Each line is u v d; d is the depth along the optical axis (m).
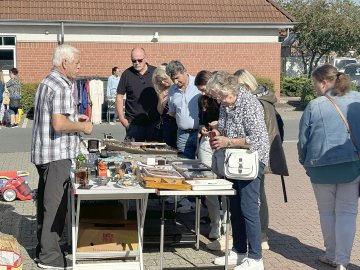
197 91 7.22
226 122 5.73
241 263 5.92
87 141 7.94
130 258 5.95
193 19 23.89
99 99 19.64
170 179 5.29
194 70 24.08
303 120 5.84
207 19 24.00
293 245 6.77
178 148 7.33
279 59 24.56
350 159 5.62
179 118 7.23
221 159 5.78
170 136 7.94
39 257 5.89
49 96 5.58
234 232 6.03
